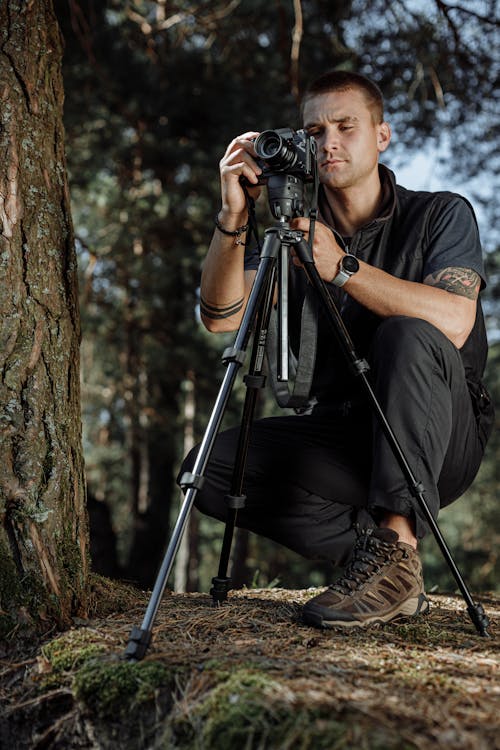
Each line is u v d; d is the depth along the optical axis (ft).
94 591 6.49
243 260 7.83
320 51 23.56
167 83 25.95
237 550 31.83
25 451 5.97
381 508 6.27
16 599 5.64
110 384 33.68
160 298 29.63
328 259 6.65
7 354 6.09
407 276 7.59
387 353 6.39
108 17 23.68
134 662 4.84
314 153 6.22
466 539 56.18
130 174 28.43
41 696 5.02
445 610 7.23
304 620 5.90
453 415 6.80
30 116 6.63
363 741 3.81
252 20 22.97
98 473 43.75
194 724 4.31
